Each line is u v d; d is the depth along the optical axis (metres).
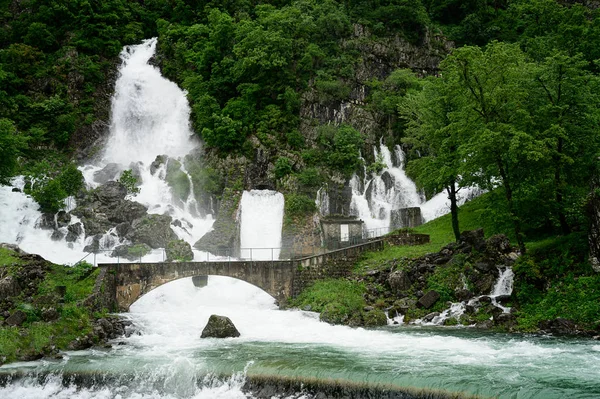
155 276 50.09
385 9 108.75
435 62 107.94
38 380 31.58
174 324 43.66
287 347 36.03
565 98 48.56
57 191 72.56
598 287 40.56
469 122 48.72
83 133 94.94
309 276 53.59
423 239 62.38
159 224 71.62
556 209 48.38
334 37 104.00
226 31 100.69
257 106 94.50
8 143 66.38
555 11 87.81
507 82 48.66
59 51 101.00
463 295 45.75
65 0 106.44
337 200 83.25
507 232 56.47
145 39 111.25
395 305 46.75
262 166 86.81
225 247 73.94
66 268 48.97
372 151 92.31
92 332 39.09
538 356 31.70
